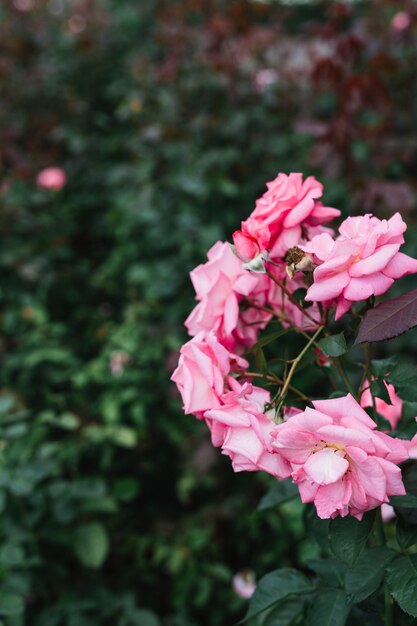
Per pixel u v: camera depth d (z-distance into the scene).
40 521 2.60
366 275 1.11
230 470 3.31
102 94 6.26
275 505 1.54
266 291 1.34
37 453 2.95
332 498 1.06
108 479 3.37
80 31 6.67
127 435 3.16
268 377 1.29
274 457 1.15
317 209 1.29
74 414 3.31
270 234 1.26
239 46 4.61
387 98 3.58
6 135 5.04
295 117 4.62
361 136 3.61
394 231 1.12
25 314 3.67
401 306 1.11
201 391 1.20
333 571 1.47
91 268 4.91
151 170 4.35
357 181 3.46
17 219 4.36
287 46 4.86
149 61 5.60
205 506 3.27
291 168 4.27
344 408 1.06
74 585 2.77
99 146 5.56
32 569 2.57
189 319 1.37
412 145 3.84
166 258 4.18
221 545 3.21
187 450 3.33
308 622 1.37
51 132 5.38
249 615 1.48
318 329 1.26
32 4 6.59
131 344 3.51
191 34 4.81
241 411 1.17
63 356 3.42
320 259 1.15
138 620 2.59
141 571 3.13
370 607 1.35
